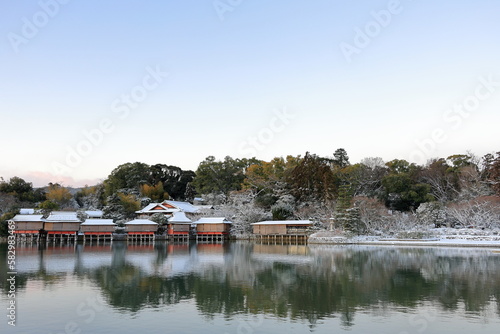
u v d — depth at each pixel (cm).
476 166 9000
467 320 1841
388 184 8625
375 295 2375
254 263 4003
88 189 12750
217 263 4009
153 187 11356
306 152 9175
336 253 5078
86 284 2773
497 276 3003
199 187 11112
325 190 8075
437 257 4366
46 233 7538
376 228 7250
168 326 1791
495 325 1762
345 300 2255
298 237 7488
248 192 9444
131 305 2162
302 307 2108
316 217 7800
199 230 8112
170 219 8100
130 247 6581
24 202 9775
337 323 1819
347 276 3086
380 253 4969
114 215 8719
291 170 9588
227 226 8350
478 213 6769
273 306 2136
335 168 10056
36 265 3841
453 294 2383
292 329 1739
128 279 2984
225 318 1916
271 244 7412
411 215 7531
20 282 2850
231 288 2622
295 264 3881
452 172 9225
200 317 1933
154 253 5300
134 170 11312
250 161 11625
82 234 7794
